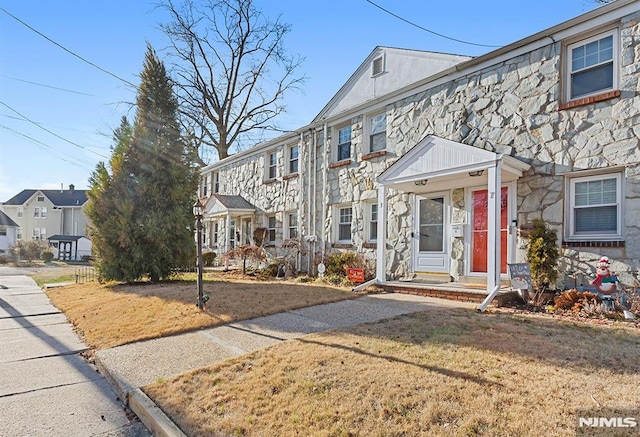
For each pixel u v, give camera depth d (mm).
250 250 13914
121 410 3707
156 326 6102
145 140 11820
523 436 2523
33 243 30188
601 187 6887
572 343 4332
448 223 9305
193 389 3742
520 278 6766
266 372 3938
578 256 6949
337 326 5641
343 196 12102
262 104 25344
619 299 6125
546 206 7398
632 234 6387
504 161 7160
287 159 15039
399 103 10492
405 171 8797
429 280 9422
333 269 11383
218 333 5668
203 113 24000
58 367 4879
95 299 9000
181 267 12211
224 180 19812
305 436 2732
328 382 3549
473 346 4312
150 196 11711
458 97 9008
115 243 11359
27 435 3184
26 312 8367
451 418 2799
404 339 4691
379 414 2924
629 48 6523
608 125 6707
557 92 7340
